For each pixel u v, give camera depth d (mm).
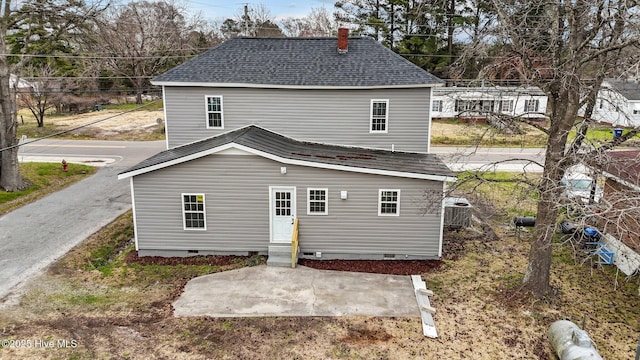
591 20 10625
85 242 16438
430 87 16281
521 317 11805
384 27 42531
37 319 11344
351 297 12789
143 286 13383
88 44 26516
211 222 15250
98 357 9883
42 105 43469
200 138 17328
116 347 10281
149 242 15484
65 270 14242
